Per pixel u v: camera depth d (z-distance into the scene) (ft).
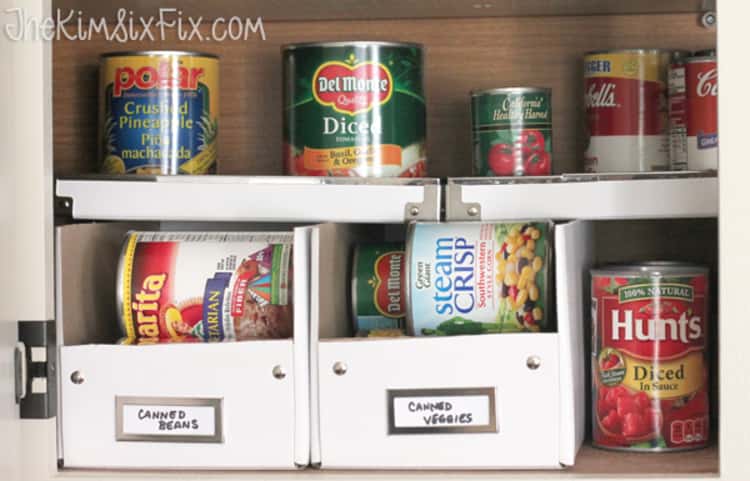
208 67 4.56
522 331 3.84
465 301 3.86
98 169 4.81
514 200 4.11
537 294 3.83
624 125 4.60
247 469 3.83
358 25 5.15
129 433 3.86
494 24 5.10
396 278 4.14
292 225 4.93
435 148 5.15
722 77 3.47
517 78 5.10
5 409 3.63
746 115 3.46
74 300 4.01
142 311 3.99
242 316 3.96
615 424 4.05
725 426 3.51
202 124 4.53
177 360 3.84
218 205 4.15
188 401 3.84
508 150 4.35
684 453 4.02
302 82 4.29
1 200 3.71
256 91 5.21
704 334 4.09
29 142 3.74
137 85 4.43
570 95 5.08
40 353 3.78
